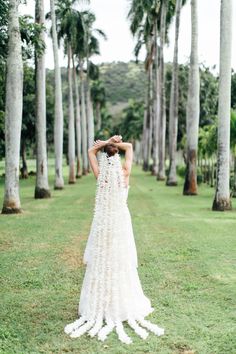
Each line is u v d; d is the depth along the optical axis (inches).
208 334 207.8
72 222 574.6
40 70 889.5
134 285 232.2
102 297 223.6
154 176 1817.2
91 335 207.0
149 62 2048.5
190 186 962.1
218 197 689.0
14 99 653.3
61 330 216.1
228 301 252.5
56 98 1155.9
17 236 474.6
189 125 956.0
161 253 379.2
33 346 198.7
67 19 1413.6
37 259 363.9
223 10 669.3
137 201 833.5
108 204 223.8
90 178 1759.4
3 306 249.3
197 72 948.6
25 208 742.5
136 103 3774.6
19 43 651.5
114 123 4665.4
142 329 211.9
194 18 941.8
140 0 1471.5
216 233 477.4
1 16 656.4
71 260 357.4
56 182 1177.4
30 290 278.5
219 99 681.0
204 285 284.0
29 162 3336.6
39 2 868.6
